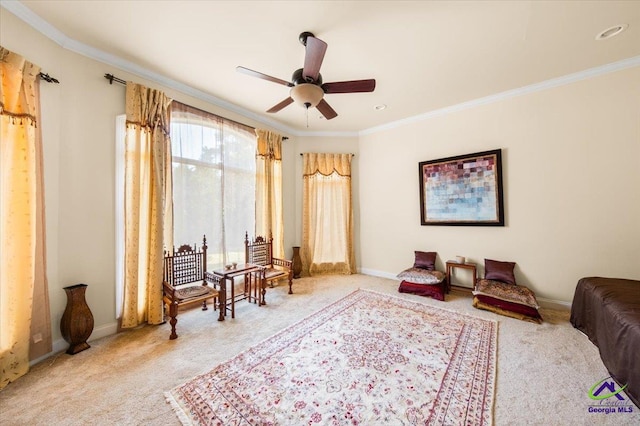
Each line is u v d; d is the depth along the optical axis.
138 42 2.28
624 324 1.64
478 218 3.47
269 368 1.88
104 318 2.41
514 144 3.24
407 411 1.47
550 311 2.92
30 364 1.90
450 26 2.08
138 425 1.38
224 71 2.77
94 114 2.36
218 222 3.39
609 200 2.72
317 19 2.00
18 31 1.88
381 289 3.81
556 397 1.57
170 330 2.52
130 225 2.51
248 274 3.40
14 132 1.79
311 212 4.75
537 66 2.69
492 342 2.23
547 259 3.05
